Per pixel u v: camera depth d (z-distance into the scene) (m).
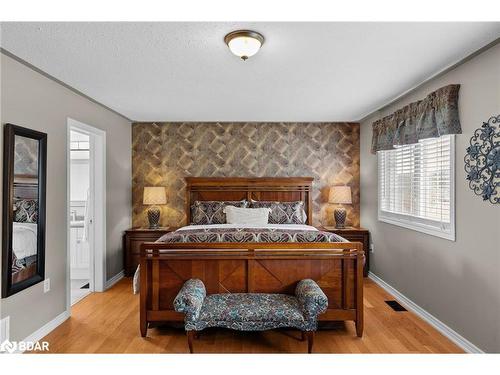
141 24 2.02
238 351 2.60
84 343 2.73
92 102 3.90
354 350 2.62
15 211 2.51
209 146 5.25
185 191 5.24
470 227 2.58
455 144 2.76
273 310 2.42
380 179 4.43
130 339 2.80
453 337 2.78
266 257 2.82
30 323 2.72
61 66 2.71
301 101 3.93
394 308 3.55
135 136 5.25
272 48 2.38
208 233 3.02
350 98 3.79
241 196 5.15
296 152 5.27
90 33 2.13
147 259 2.82
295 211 4.81
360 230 4.80
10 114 2.51
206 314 2.39
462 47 2.35
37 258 2.78
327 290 2.86
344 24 2.03
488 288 2.40
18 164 2.55
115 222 4.59
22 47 2.33
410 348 2.65
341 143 5.27
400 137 3.66
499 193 2.29
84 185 5.22
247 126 5.25
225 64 2.70
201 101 3.93
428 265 3.20
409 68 2.79
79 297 3.91
